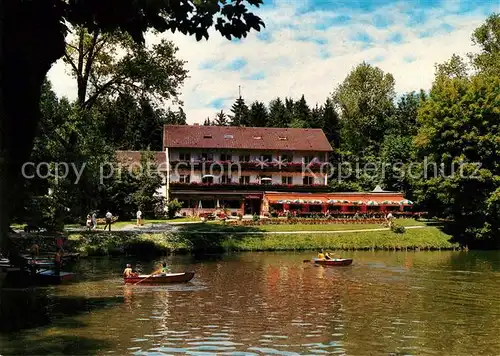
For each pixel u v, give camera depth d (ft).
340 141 379.35
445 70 272.10
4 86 56.24
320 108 439.22
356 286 120.16
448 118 217.56
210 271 140.67
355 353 69.15
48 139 158.20
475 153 219.00
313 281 126.31
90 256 165.07
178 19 45.03
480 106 217.97
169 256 171.83
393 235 209.67
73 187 159.43
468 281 128.16
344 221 231.30
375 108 336.70
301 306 98.37
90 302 99.35
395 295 110.01
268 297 106.63
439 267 152.87
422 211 277.23
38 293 107.45
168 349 69.77
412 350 70.90
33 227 153.99
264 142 291.79
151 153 252.83
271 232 204.03
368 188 318.45
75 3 53.83
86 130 168.14
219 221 231.91
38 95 59.57
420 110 232.12
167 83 181.16
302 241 195.93
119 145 380.99
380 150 325.83
